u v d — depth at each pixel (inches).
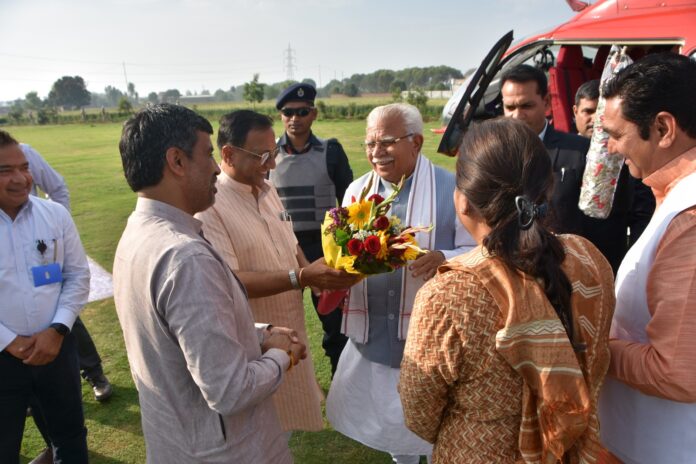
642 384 51.3
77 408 96.8
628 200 112.6
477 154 47.7
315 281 84.2
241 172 89.6
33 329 90.0
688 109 50.1
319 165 150.4
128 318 58.7
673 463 53.3
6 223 88.7
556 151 114.3
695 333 47.2
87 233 299.4
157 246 55.2
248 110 90.7
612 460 61.4
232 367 54.6
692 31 121.0
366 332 93.1
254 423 61.5
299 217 151.8
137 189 59.7
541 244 45.2
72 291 95.2
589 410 48.3
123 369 150.5
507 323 44.6
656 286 50.0
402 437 92.7
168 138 57.2
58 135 1262.3
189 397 58.4
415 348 49.4
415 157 92.0
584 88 135.5
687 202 49.1
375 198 79.7
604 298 49.3
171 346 56.6
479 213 48.5
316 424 98.0
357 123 1219.9
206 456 59.1
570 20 161.0
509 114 116.8
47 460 100.7
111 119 2081.7
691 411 51.6
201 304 53.3
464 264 47.8
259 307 92.8
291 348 68.7
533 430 46.9
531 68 116.6
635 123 52.9
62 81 5032.0
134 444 119.1
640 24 132.7
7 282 87.7
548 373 44.3
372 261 75.3
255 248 89.6
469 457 49.4
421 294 49.2
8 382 87.8
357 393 97.2
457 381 49.6
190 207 61.2
